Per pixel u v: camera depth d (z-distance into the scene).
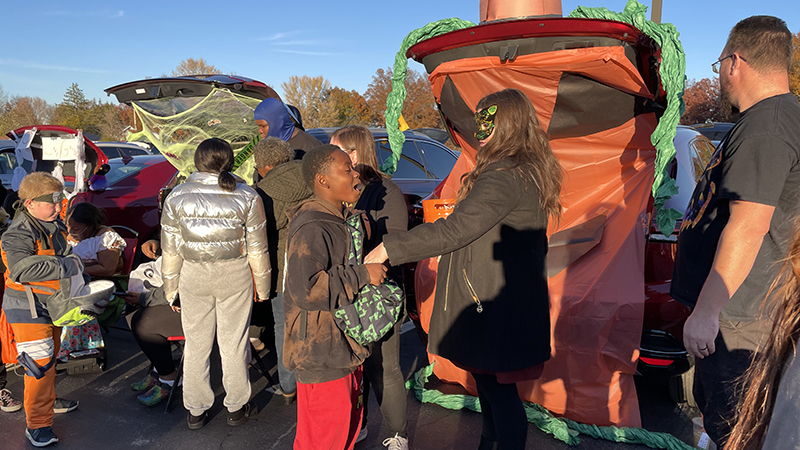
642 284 2.71
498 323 2.01
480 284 2.02
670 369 2.85
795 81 27.56
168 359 3.45
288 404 3.46
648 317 2.85
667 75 2.41
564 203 3.21
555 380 2.87
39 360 2.89
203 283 2.85
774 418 0.82
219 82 4.31
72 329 3.80
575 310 2.75
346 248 2.08
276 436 3.07
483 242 2.02
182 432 3.11
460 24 3.10
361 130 2.72
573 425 2.84
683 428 2.98
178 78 4.33
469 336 2.05
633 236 2.82
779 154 1.61
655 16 7.30
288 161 3.21
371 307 2.10
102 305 3.00
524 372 2.05
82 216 3.89
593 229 2.92
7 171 8.55
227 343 2.99
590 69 2.55
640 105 2.79
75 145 5.12
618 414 2.78
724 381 1.81
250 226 2.90
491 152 2.04
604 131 2.99
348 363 2.12
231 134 4.63
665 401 3.29
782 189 1.64
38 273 2.77
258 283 3.02
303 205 2.12
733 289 1.62
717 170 1.82
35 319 2.86
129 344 4.54
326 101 71.25
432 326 2.22
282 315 3.29
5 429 3.16
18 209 3.00
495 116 2.03
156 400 3.43
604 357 2.73
